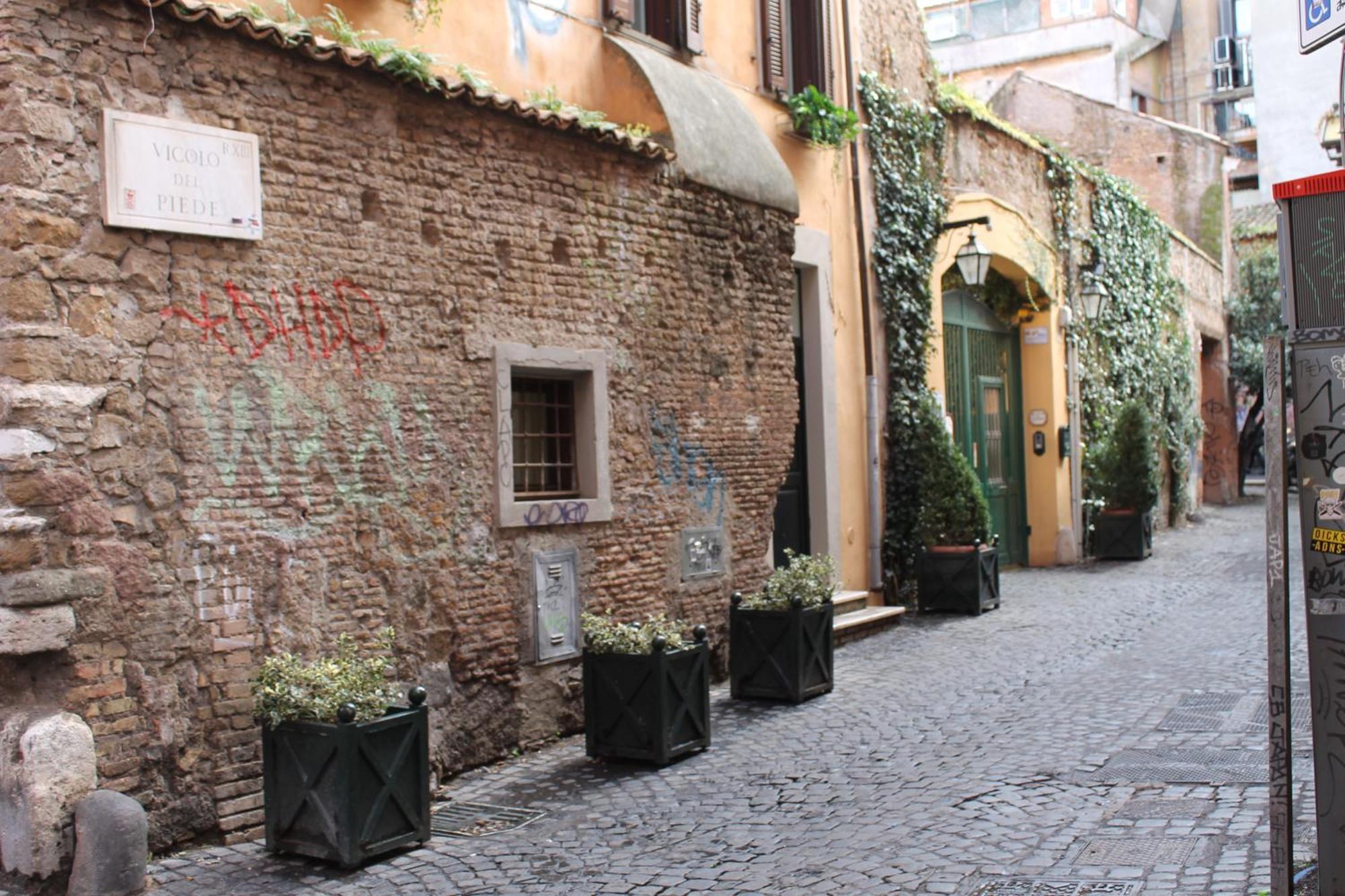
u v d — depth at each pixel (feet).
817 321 41.81
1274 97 85.05
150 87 20.62
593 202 29.25
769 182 34.96
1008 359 59.67
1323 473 14.76
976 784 22.79
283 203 22.57
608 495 29.40
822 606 31.83
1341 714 14.76
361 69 23.88
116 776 19.65
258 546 21.90
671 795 23.54
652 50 34.88
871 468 44.42
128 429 20.13
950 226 48.62
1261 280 102.73
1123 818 20.21
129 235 20.29
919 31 49.70
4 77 18.97
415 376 24.85
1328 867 14.82
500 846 20.85
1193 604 44.47
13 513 18.83
